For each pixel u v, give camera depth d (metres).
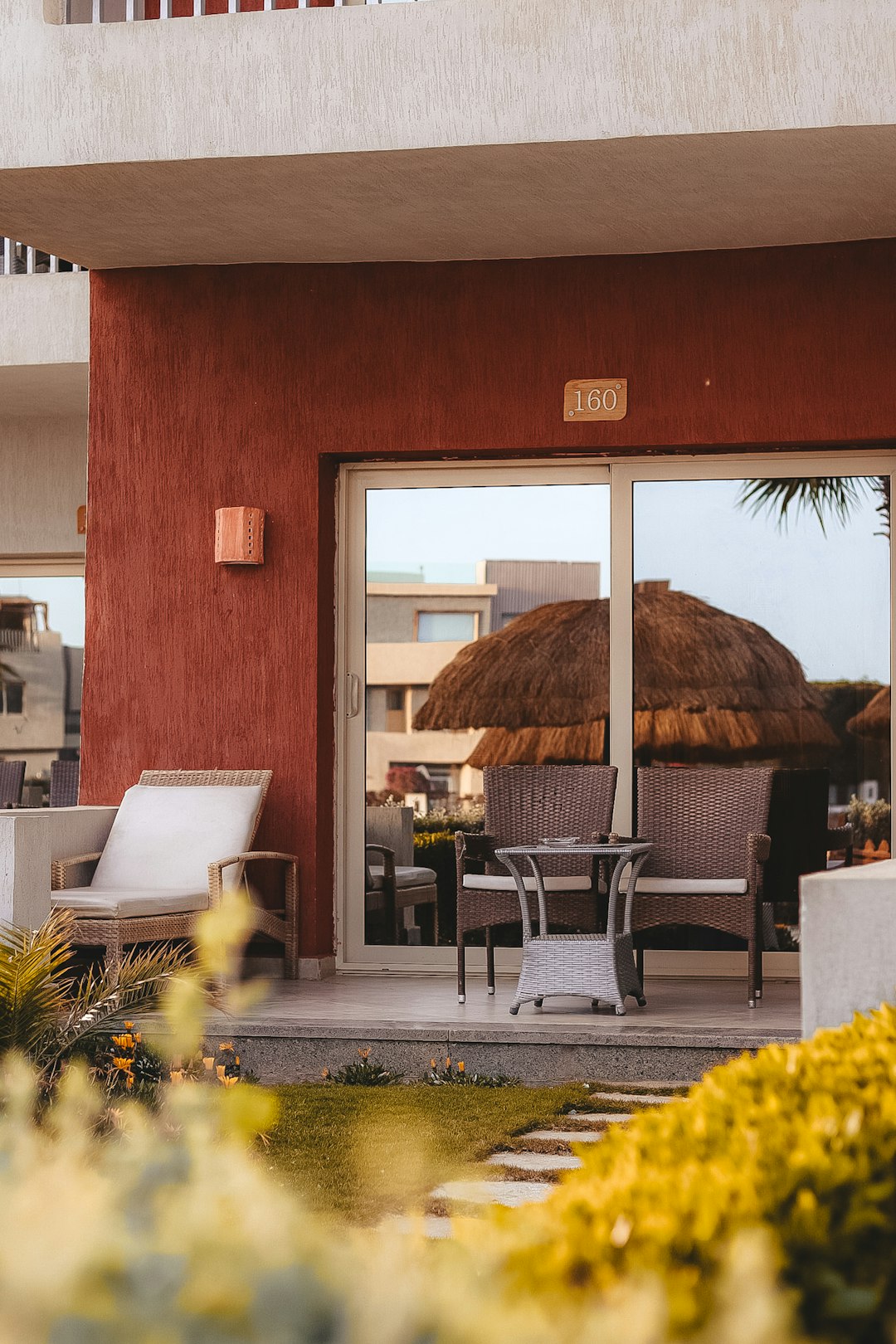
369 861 7.01
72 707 10.11
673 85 5.10
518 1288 1.03
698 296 6.53
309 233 6.35
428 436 6.73
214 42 5.43
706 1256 1.19
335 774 7.03
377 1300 0.75
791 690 6.74
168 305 6.98
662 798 6.18
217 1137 1.02
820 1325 1.30
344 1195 3.33
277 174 5.58
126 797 6.68
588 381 6.61
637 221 6.09
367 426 6.79
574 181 5.61
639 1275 1.11
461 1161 3.65
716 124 5.07
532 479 6.96
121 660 6.98
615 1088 4.91
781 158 5.32
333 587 7.04
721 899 5.77
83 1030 3.68
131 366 7.01
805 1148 1.49
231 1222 0.85
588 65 5.16
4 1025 3.65
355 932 6.98
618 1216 1.29
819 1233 1.32
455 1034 5.20
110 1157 0.99
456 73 5.25
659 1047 5.06
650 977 6.72
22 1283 0.74
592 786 6.22
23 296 8.05
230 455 6.91
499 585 6.99
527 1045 5.15
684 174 5.51
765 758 6.74
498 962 6.85
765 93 5.04
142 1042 3.80
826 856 6.66
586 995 5.42
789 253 6.46
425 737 7.02
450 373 6.73
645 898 5.83
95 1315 0.72
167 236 6.42
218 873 5.95
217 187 5.74
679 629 6.85
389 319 6.78
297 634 6.82
